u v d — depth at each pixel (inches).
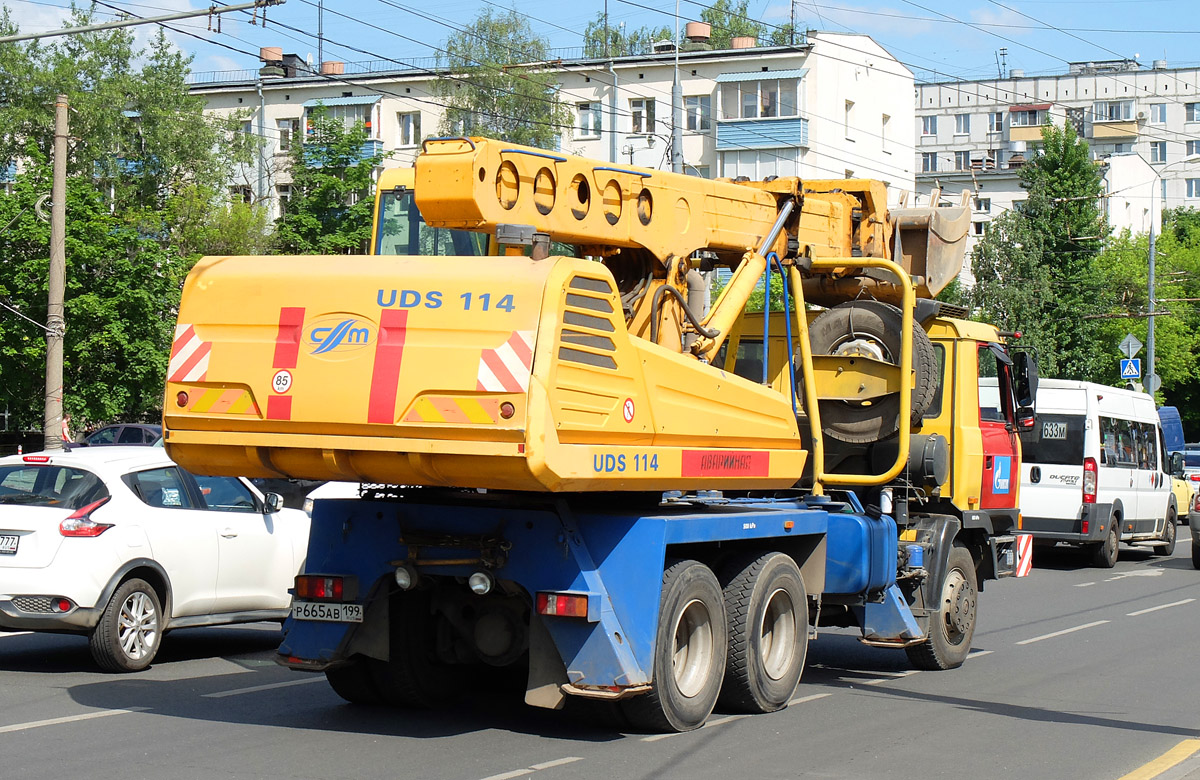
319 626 309.9
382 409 268.4
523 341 262.5
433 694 335.0
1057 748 303.1
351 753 282.7
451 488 311.0
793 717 335.0
